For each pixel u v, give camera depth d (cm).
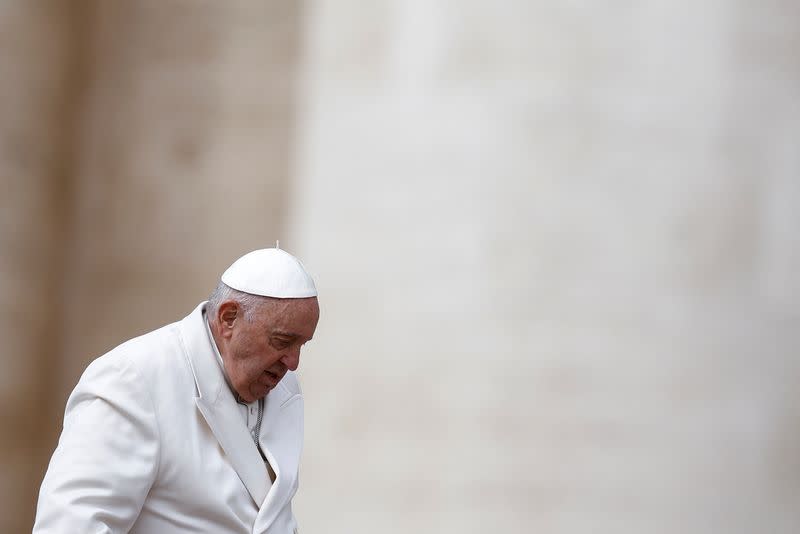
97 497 1005
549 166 2348
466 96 2412
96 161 2686
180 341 1127
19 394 2591
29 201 2589
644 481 2245
